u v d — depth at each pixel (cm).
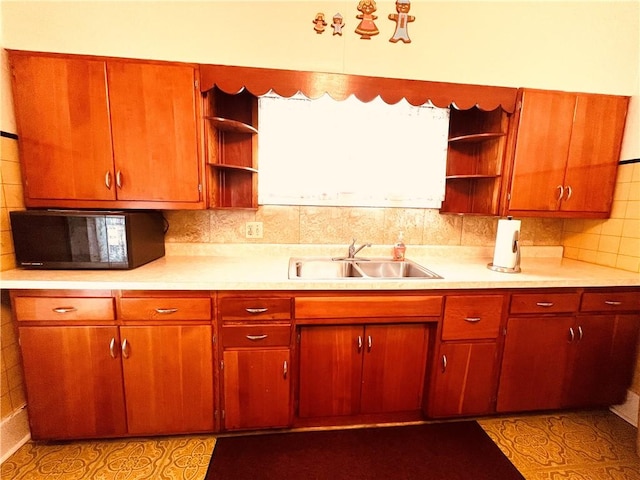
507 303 157
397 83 155
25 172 143
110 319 135
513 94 165
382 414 166
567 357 166
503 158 176
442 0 150
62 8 133
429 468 139
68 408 139
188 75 145
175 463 138
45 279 129
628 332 168
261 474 134
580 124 173
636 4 158
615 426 168
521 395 166
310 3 144
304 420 161
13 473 131
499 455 147
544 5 154
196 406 145
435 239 210
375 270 195
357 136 188
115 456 141
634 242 173
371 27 148
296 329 149
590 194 181
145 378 141
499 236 174
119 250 147
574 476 136
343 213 200
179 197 154
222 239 194
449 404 162
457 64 157
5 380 140
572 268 184
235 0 141
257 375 146
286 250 197
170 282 133
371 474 135
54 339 134
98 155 145
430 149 195
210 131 159
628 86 171
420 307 151
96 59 139
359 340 154
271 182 189
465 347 157
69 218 139
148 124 147
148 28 139
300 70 149
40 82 138
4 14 132
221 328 140
